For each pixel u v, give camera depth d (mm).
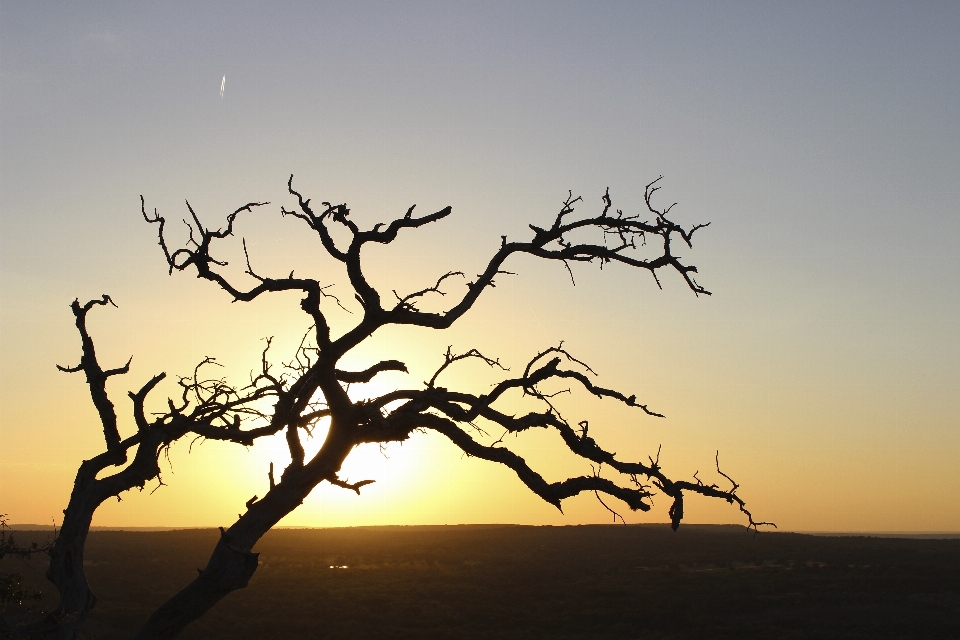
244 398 11625
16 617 22188
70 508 10562
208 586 10203
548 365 11656
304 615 56469
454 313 11266
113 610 50812
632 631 53312
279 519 10883
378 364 11820
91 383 11133
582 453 11297
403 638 49344
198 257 10672
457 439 11461
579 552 114750
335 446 11273
